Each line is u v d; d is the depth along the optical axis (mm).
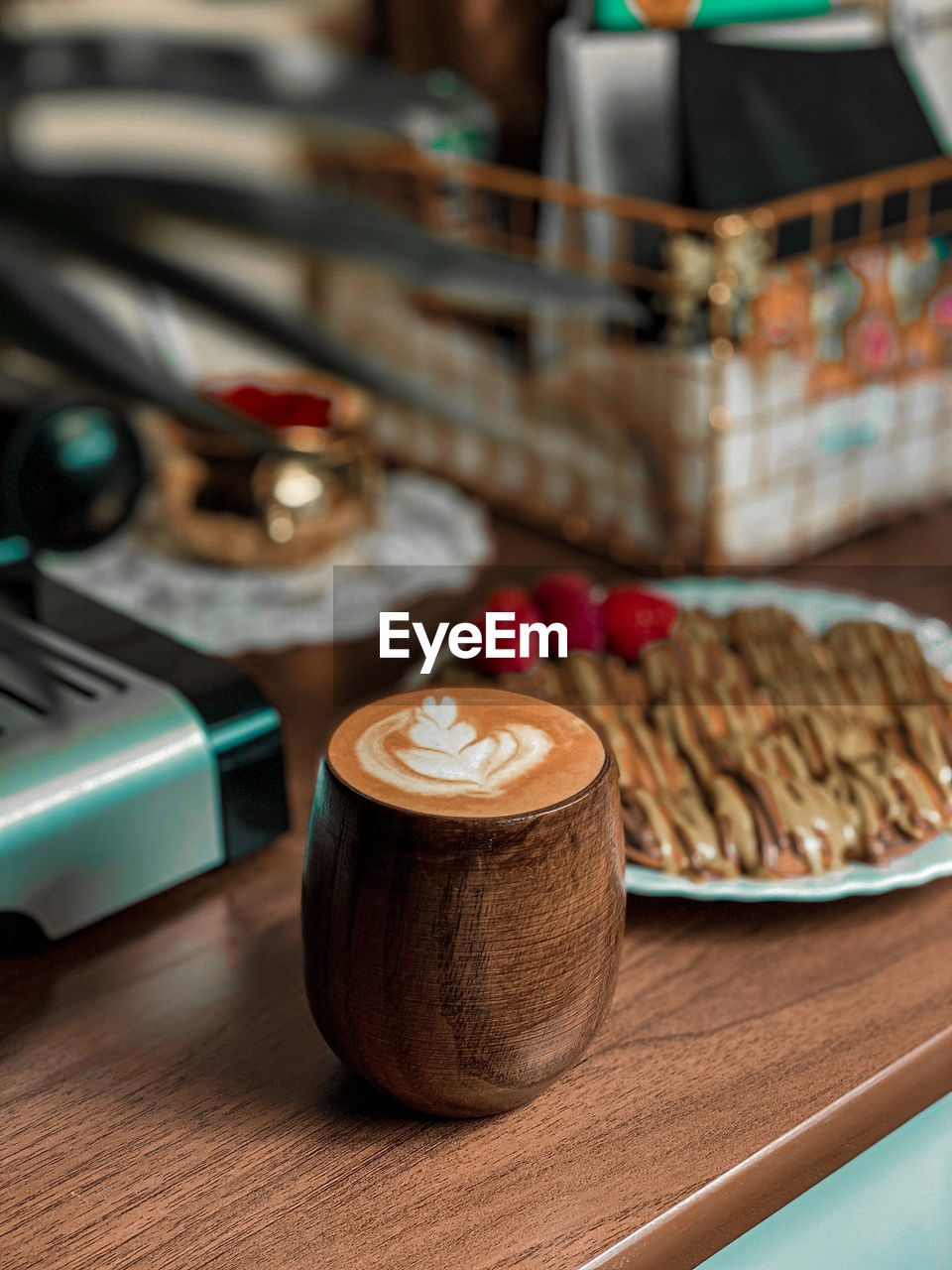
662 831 653
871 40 1081
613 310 618
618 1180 562
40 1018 624
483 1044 543
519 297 611
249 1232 550
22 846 625
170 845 660
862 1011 618
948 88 1124
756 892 636
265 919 669
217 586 889
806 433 937
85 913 646
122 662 695
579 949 542
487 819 521
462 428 635
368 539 938
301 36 1145
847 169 987
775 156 959
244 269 1017
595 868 540
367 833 529
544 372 983
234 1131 582
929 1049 605
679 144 946
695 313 910
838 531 976
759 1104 584
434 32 1084
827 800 664
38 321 591
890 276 964
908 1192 624
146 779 646
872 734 697
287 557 890
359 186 1119
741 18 1068
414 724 567
